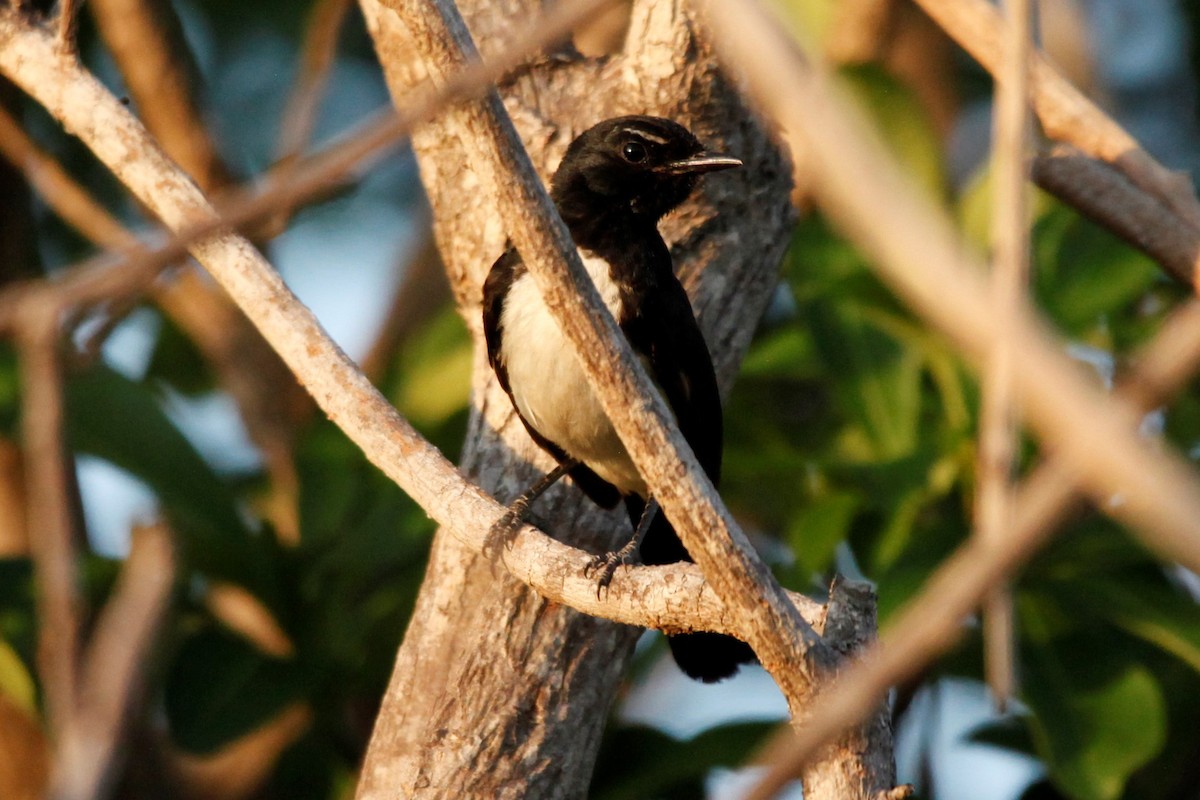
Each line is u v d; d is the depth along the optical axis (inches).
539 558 260.8
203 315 501.0
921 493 364.5
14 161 447.2
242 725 366.9
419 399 414.6
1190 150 601.3
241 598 403.5
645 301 328.5
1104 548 359.6
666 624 242.5
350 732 413.4
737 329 333.1
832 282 368.5
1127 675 345.1
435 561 310.7
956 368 380.2
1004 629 138.7
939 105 549.6
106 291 138.6
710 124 328.8
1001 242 141.4
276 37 586.2
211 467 397.4
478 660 297.4
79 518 408.2
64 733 116.6
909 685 375.2
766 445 418.3
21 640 370.6
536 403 322.0
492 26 332.8
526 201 214.2
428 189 339.0
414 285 549.6
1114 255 378.6
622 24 438.0
